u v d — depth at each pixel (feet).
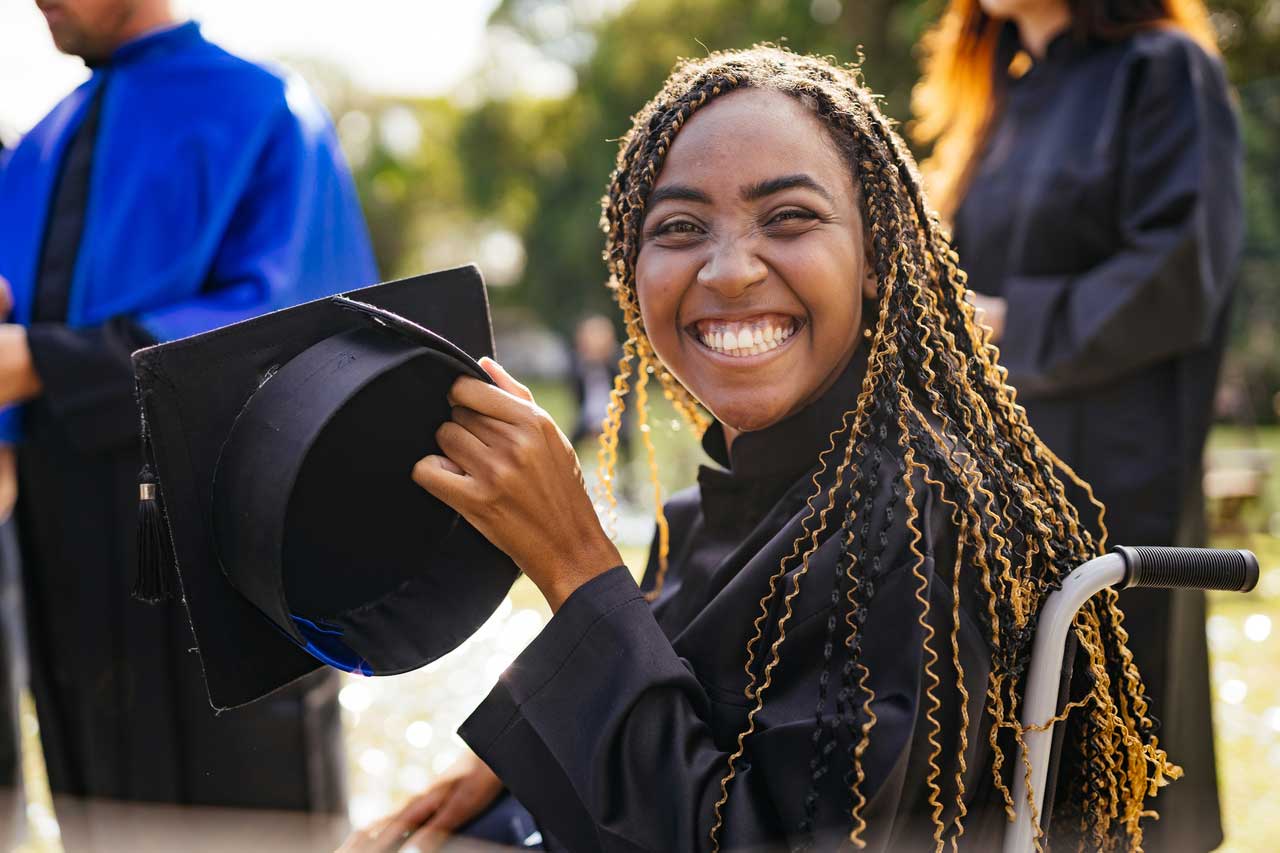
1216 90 8.42
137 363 4.27
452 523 4.81
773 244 4.45
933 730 4.02
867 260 4.76
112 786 8.14
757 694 4.27
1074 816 4.77
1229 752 12.02
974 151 9.23
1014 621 4.27
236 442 4.31
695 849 4.03
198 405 4.35
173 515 4.35
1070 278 8.48
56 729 8.30
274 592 4.16
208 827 8.05
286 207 8.36
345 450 4.47
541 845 5.29
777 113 4.51
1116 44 8.59
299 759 8.07
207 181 8.16
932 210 4.94
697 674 4.59
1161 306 8.04
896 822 4.09
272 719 8.03
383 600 4.77
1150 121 8.31
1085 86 8.62
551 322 101.86
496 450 4.34
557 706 4.31
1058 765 4.52
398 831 5.55
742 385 4.55
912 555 4.14
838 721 4.00
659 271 4.58
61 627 8.16
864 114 4.80
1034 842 4.23
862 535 4.18
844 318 4.52
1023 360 8.36
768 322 4.50
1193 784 8.03
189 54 8.44
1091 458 8.32
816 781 3.98
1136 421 8.31
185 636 7.99
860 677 4.04
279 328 4.43
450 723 14.47
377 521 4.66
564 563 4.44
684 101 4.67
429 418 4.48
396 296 4.76
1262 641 16.51
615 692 4.23
